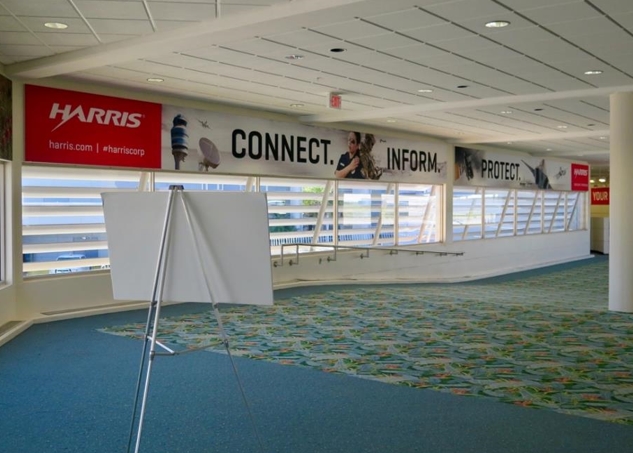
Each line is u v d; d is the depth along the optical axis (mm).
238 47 7363
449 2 5691
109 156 9703
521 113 12273
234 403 5090
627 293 9695
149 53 7137
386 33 6758
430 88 9844
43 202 9273
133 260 3771
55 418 4699
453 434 4383
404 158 15594
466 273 18359
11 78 8398
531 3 5762
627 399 5219
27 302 8773
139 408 4934
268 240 3398
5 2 5738
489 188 19531
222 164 11414
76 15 6109
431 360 6602
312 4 5680
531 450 4094
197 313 9422
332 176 13617
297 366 6316
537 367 6320
